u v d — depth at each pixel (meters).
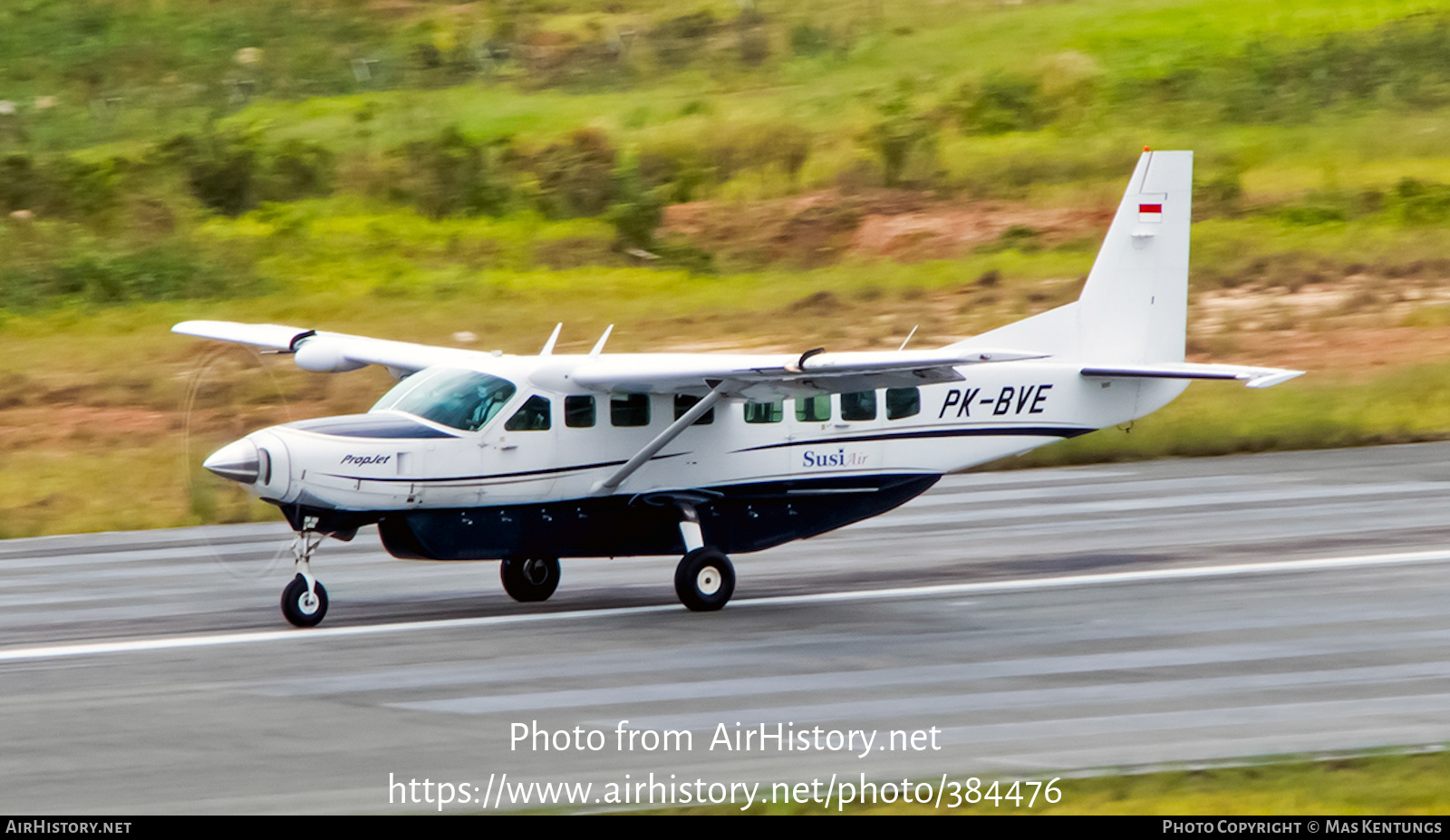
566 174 162.50
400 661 46.34
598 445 52.94
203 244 141.12
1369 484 77.94
